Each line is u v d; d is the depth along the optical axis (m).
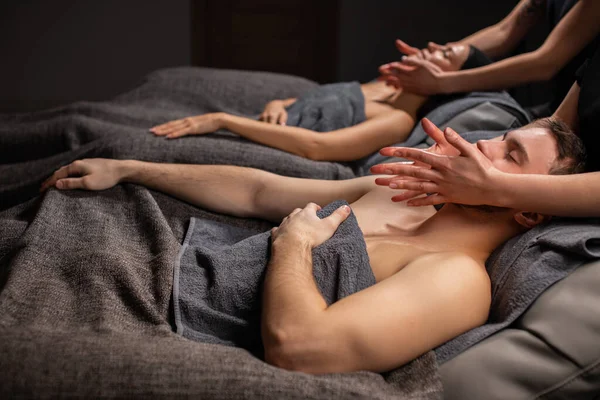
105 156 1.45
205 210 1.35
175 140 1.48
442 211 1.15
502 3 4.12
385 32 4.30
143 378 0.79
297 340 0.86
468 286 0.94
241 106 2.12
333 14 4.32
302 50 4.42
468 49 1.78
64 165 1.46
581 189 1.03
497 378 0.89
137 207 1.27
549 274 0.96
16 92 4.27
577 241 0.95
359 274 1.00
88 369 0.80
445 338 0.92
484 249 1.12
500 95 1.68
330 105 1.74
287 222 1.06
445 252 1.00
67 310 0.97
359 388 0.82
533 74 1.64
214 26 4.36
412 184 1.06
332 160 1.60
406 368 0.91
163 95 2.08
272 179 1.34
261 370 0.82
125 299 1.01
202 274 1.07
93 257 1.06
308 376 0.82
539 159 1.09
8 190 1.43
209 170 1.36
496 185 1.03
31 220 1.25
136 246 1.16
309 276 0.95
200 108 2.06
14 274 1.01
